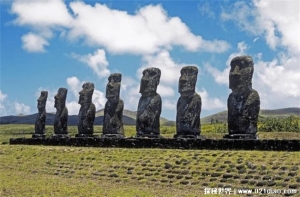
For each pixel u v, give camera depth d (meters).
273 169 22.84
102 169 28.86
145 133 36.44
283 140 26.50
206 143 29.95
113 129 40.56
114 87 41.09
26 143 46.44
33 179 27.77
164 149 31.16
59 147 38.88
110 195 21.66
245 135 29.97
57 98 50.47
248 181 22.27
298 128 46.16
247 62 30.95
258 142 27.45
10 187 24.58
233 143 28.56
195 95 34.06
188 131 33.56
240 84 30.80
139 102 37.53
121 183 25.52
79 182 26.23
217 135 42.94
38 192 22.92
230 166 24.27
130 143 34.78
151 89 36.94
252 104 30.23
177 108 34.59
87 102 45.12
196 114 33.72
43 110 52.97
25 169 32.28
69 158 32.81
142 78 37.38
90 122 44.88
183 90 34.16
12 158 36.03
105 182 26.06
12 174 30.34
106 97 41.44
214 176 23.83
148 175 26.09
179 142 31.56
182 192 22.09
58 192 22.86
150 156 29.38
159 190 22.89
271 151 26.16
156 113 36.62
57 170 30.77
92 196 21.56
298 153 24.66
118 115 40.84
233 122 30.70
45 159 33.91
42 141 44.28
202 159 26.42
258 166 23.50
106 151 33.16
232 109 30.84
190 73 34.44
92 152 33.50
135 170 27.34
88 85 45.47
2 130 92.06
